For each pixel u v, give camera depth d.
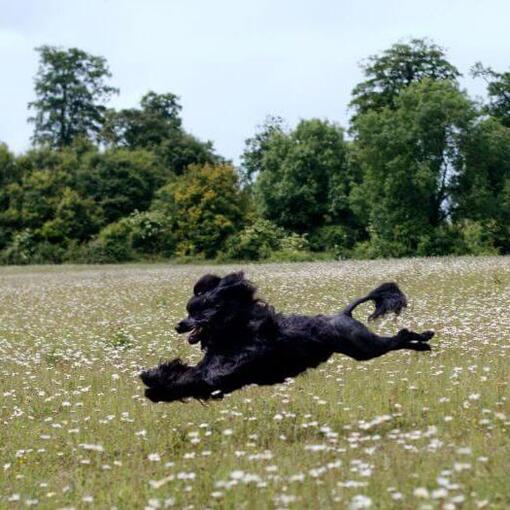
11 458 9.31
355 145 65.94
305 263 45.78
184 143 87.56
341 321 9.36
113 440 9.72
